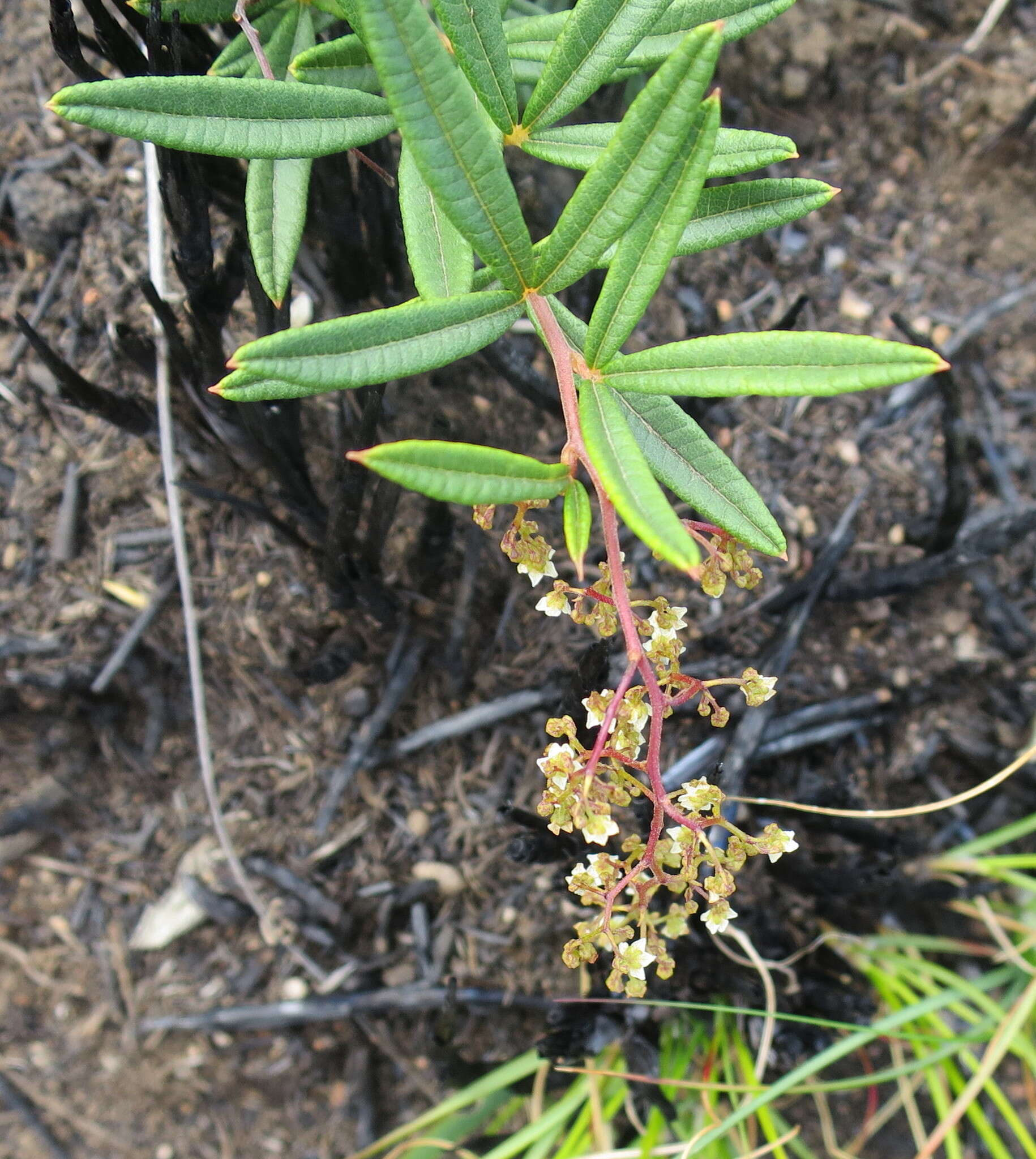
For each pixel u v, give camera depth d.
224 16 0.27
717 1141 0.36
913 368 0.18
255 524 0.37
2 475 0.38
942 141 0.43
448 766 0.39
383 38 0.17
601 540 0.38
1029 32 0.44
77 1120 0.40
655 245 0.19
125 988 0.39
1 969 0.40
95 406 0.33
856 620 0.39
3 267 0.39
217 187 0.31
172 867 0.39
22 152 0.39
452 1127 0.37
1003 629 0.39
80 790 0.40
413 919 0.39
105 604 0.38
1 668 0.37
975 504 0.41
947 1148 0.37
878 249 0.43
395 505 0.32
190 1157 0.39
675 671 0.21
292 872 0.38
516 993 0.38
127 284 0.38
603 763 0.26
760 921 0.36
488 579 0.38
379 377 0.19
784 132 0.43
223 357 0.32
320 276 0.36
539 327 0.20
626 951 0.21
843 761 0.39
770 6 0.24
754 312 0.41
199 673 0.37
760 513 0.21
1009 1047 0.36
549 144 0.23
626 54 0.22
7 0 0.40
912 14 0.44
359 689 0.38
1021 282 0.42
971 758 0.39
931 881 0.38
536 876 0.38
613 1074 0.33
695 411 0.39
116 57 0.29
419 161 0.18
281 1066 0.39
